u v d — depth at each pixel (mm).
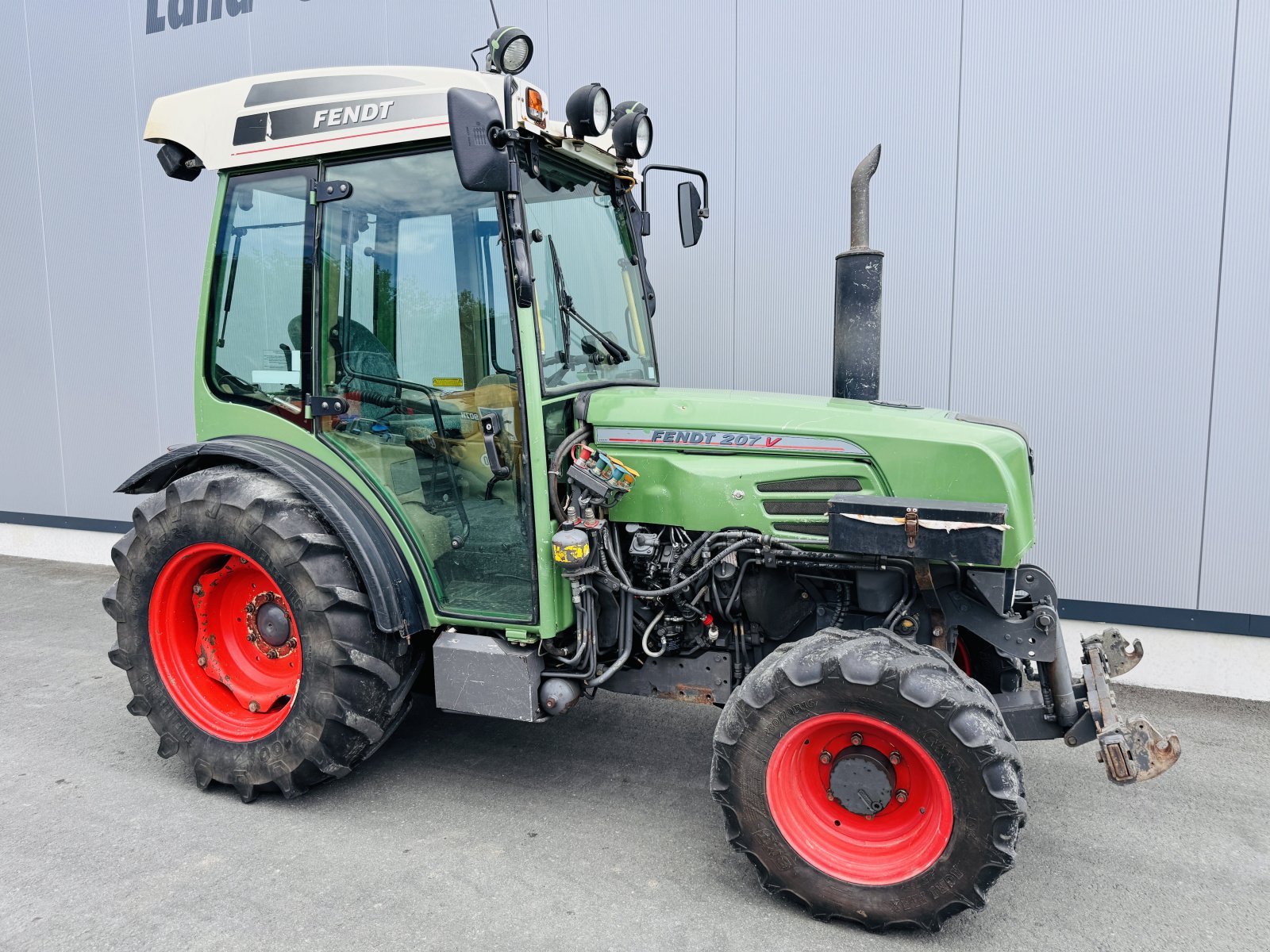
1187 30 3693
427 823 2867
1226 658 3957
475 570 2877
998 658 2947
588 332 3057
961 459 2539
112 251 5980
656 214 4719
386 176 2814
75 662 4355
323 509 2852
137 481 3291
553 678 2836
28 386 6430
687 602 2830
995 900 2492
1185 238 3799
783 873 2385
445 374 2820
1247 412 3787
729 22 4422
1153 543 4008
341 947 2225
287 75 2895
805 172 4383
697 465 2746
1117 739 2408
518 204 2605
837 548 2490
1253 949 2273
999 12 3955
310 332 2980
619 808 2992
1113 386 3990
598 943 2258
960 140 4098
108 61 5789
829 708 2316
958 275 4191
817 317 4465
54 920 2318
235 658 3160
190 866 2590
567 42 4770
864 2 4168
